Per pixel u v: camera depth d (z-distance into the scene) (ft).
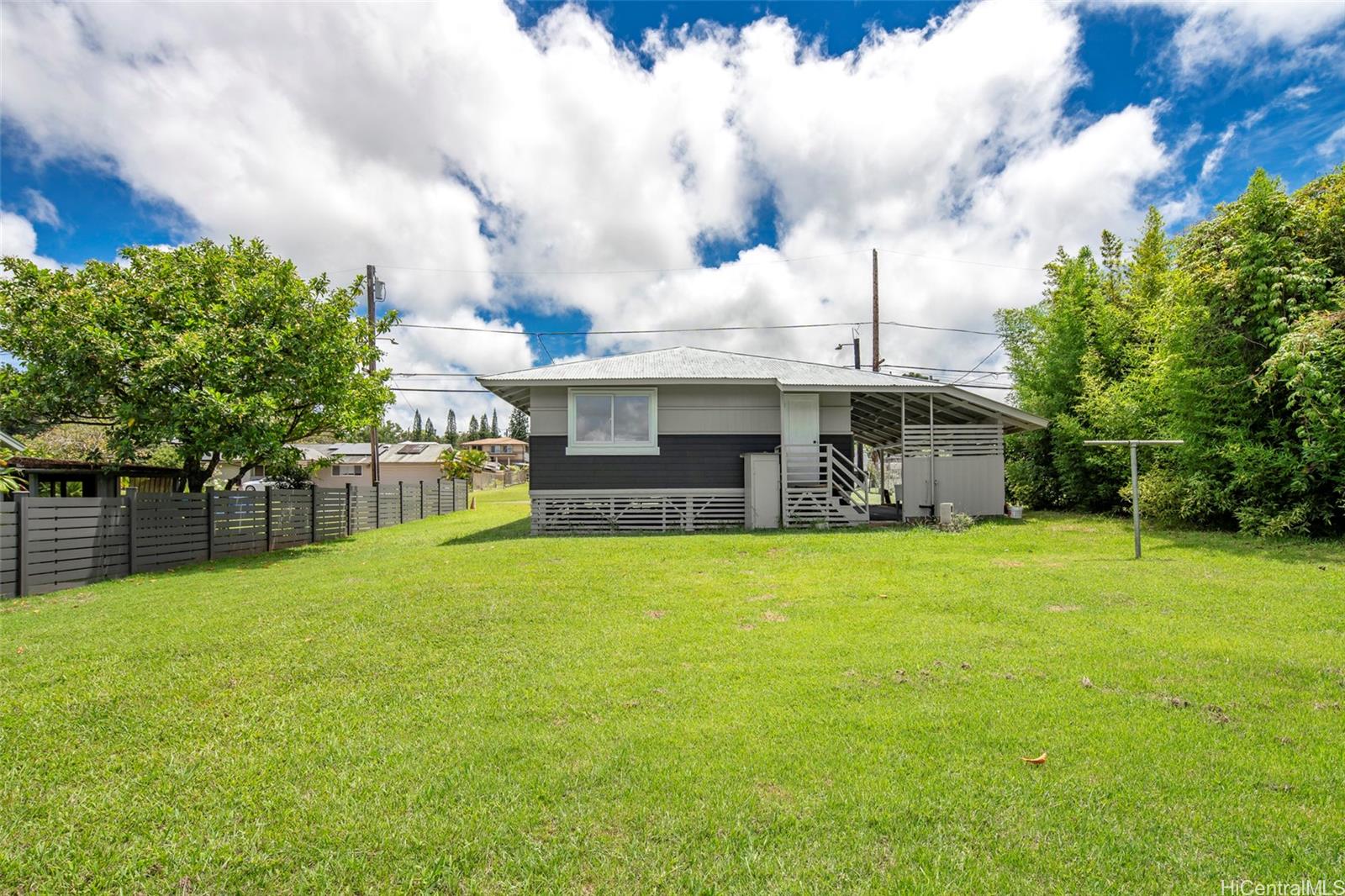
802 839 7.84
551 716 11.91
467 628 18.31
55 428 56.49
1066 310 52.31
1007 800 8.59
